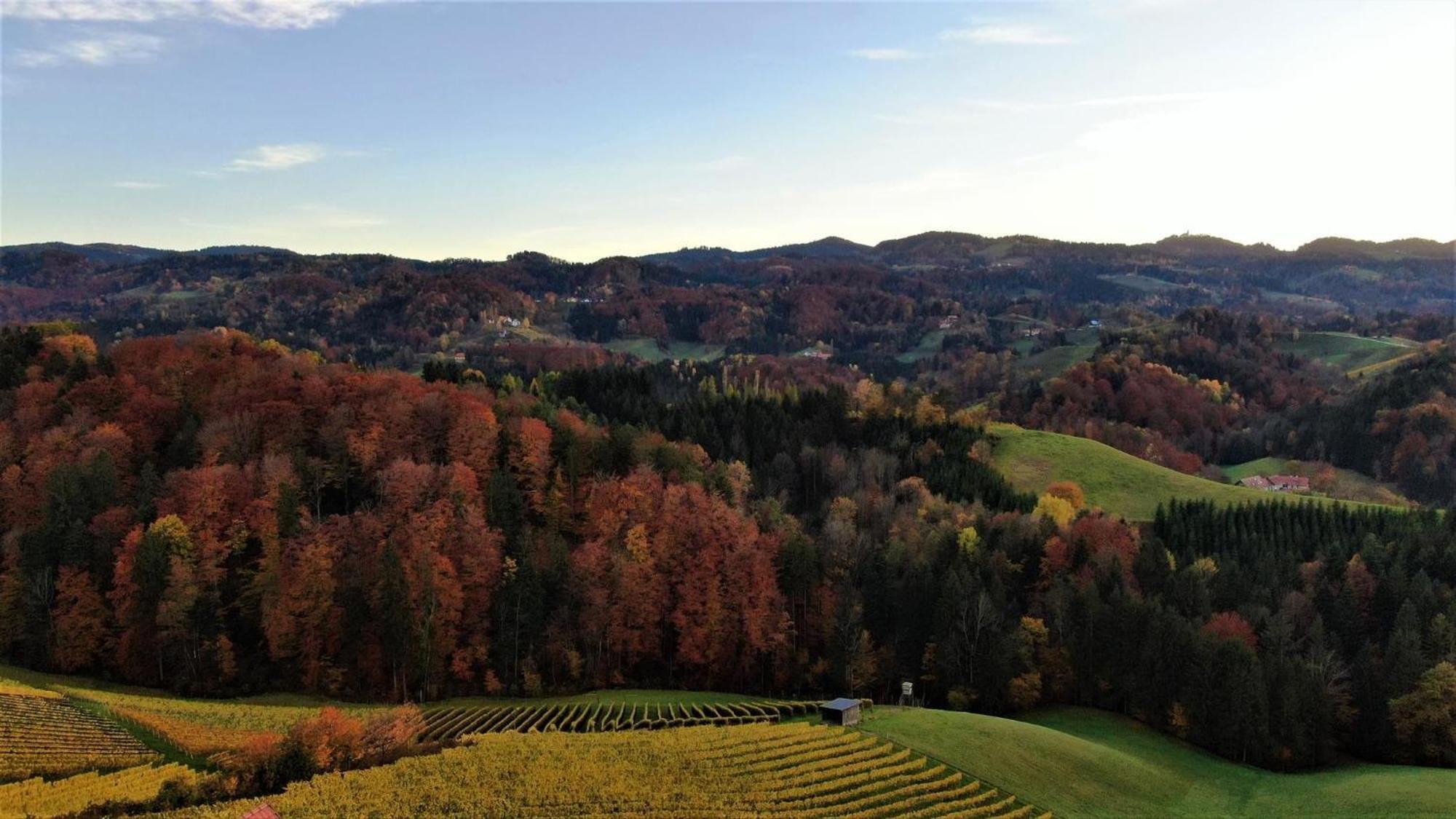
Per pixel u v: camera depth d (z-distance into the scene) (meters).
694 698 108.69
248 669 106.94
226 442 131.50
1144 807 79.56
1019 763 83.12
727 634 121.06
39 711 82.44
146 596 104.25
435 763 75.62
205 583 108.31
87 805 62.91
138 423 137.88
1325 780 89.56
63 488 113.88
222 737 80.62
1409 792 80.25
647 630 120.62
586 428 164.12
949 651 115.62
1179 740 103.12
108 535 111.75
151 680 105.38
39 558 107.56
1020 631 116.56
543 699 108.44
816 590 128.25
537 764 76.56
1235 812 81.44
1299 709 96.75
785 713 100.00
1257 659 103.25
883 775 78.06
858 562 137.38
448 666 111.88
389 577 106.56
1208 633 108.94
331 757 73.06
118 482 122.38
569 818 66.75
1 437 129.38
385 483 126.56
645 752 80.69
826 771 77.94
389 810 65.81
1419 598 117.44
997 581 127.69
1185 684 104.25
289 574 107.44
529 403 179.38
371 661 107.62
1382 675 101.25
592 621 115.94
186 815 61.59
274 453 133.88
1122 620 114.62
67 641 104.31
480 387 185.50
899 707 102.69
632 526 129.62
